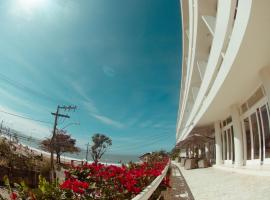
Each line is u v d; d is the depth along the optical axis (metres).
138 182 5.00
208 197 6.35
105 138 67.38
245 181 8.91
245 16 6.90
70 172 4.79
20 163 22.03
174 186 9.02
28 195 3.30
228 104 15.22
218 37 11.96
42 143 58.31
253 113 12.70
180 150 50.84
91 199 3.60
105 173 4.67
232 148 17.31
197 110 21.70
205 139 21.66
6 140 26.31
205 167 20.44
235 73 10.02
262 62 8.98
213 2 15.47
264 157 11.34
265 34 7.21
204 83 17.20
